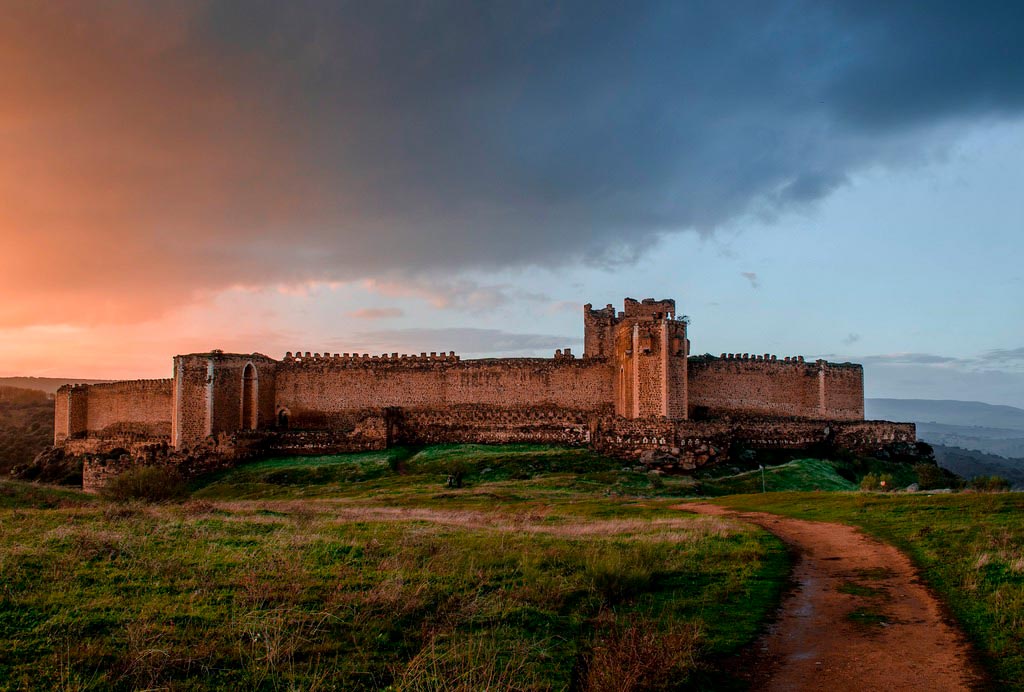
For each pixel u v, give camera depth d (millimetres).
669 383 71812
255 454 76625
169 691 11875
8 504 36125
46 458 89688
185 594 16891
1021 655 15008
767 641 16500
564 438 79312
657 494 55250
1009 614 17266
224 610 15914
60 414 100375
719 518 37406
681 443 67125
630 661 13773
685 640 15188
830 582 21656
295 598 17062
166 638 13961
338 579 18969
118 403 95062
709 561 23953
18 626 14430
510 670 13570
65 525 25281
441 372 86188
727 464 67500
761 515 38312
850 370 88125
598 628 16406
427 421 82812
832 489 59281
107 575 18219
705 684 13984
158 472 47719
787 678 14398
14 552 19625
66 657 12797
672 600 19219
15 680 11992
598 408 83062
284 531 26109
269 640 14031
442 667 13500
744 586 20766
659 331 72562
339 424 87125
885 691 13719
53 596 16203
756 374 85812
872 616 18188
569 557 22453
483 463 68062
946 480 59531
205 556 20906
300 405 88062
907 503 35469
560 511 42656
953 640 16312
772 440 76062
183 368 79812
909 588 20703
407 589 18094
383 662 13672
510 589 19000
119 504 35719
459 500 50594
